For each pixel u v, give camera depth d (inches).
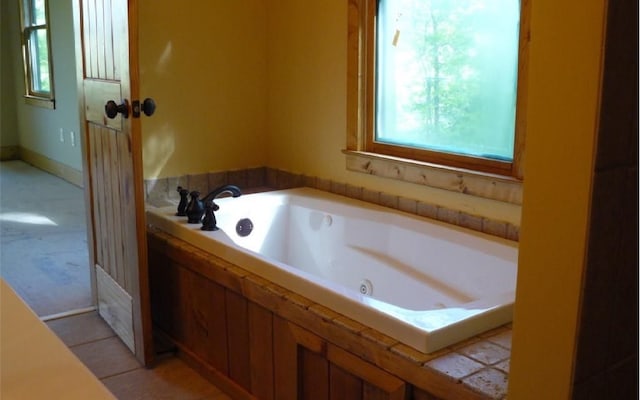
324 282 72.9
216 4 126.1
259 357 81.8
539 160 32.0
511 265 85.8
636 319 33.6
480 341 62.3
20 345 31.6
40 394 26.9
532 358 34.0
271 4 131.3
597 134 29.2
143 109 92.4
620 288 32.4
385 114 114.9
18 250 153.4
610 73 28.7
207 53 126.4
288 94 131.1
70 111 224.4
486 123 97.6
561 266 31.6
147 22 118.4
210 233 96.7
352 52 114.3
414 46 107.2
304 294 74.0
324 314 69.0
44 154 255.1
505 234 94.3
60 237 164.9
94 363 98.7
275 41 131.8
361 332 64.2
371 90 114.7
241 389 86.7
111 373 95.7
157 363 99.2
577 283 30.9
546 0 30.4
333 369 69.2
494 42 94.6
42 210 193.0
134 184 92.7
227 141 132.5
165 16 120.3
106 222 107.4
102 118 101.7
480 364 57.4
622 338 33.3
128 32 87.7
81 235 167.0
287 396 77.5
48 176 245.3
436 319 62.6
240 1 129.3
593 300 31.3
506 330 64.8
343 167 121.3
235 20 129.2
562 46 30.0
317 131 125.7
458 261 94.3
